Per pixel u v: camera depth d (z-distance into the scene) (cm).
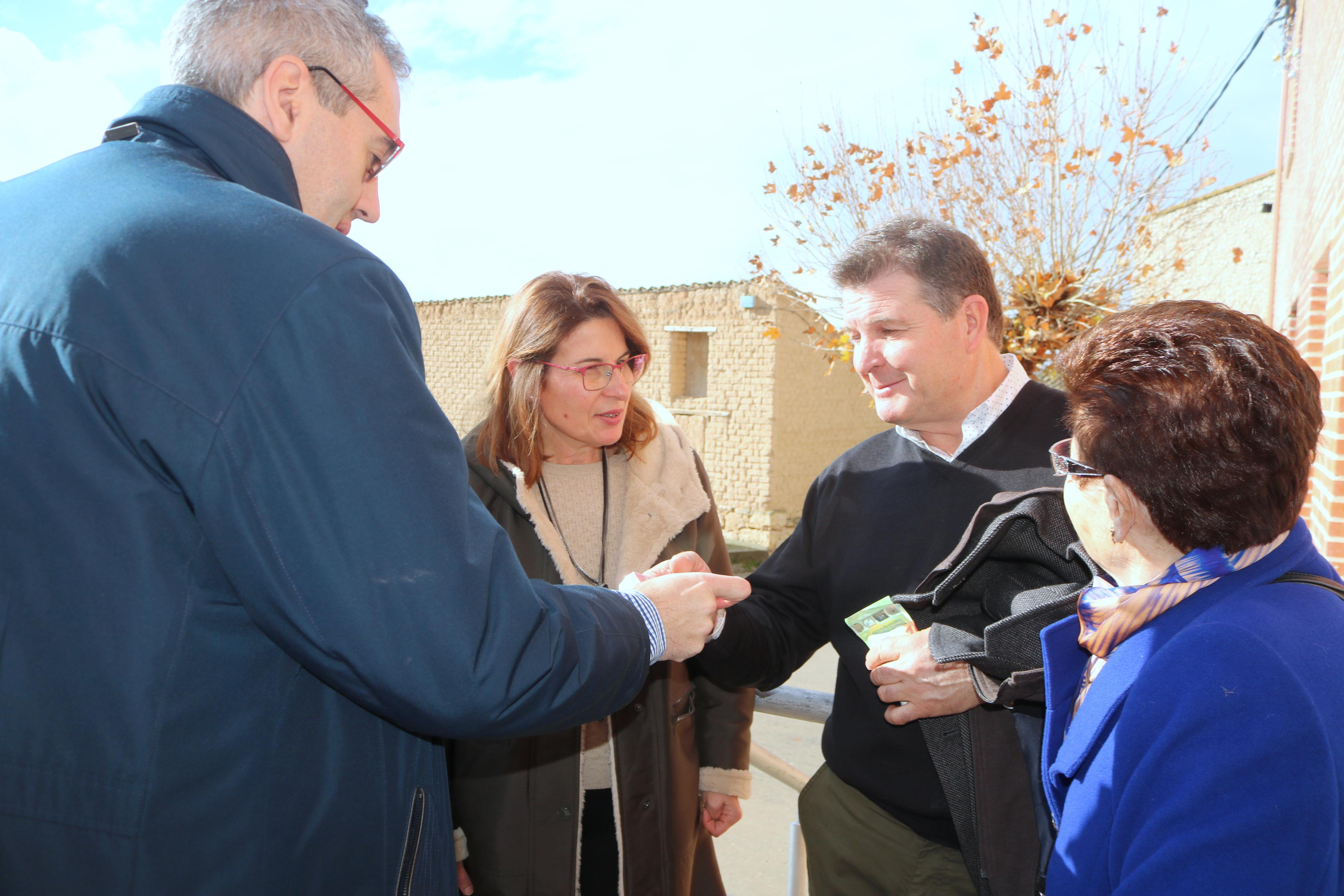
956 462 154
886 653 138
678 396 1374
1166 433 85
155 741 84
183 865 86
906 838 152
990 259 729
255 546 83
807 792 175
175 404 83
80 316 84
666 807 172
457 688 86
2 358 85
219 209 90
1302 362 87
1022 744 125
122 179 93
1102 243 705
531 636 93
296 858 94
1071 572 130
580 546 186
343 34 108
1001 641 121
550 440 191
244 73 103
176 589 85
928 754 148
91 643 84
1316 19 457
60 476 84
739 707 193
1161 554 93
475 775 168
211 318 84
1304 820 72
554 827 166
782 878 330
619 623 107
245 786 89
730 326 1292
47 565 84
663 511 184
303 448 84
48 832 84
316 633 84
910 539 156
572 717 99
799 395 1308
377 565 83
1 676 84
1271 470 82
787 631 174
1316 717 74
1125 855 83
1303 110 516
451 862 113
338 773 97
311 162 109
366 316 89
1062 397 154
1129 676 90
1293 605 83
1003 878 128
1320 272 432
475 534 92
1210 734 77
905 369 148
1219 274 1235
